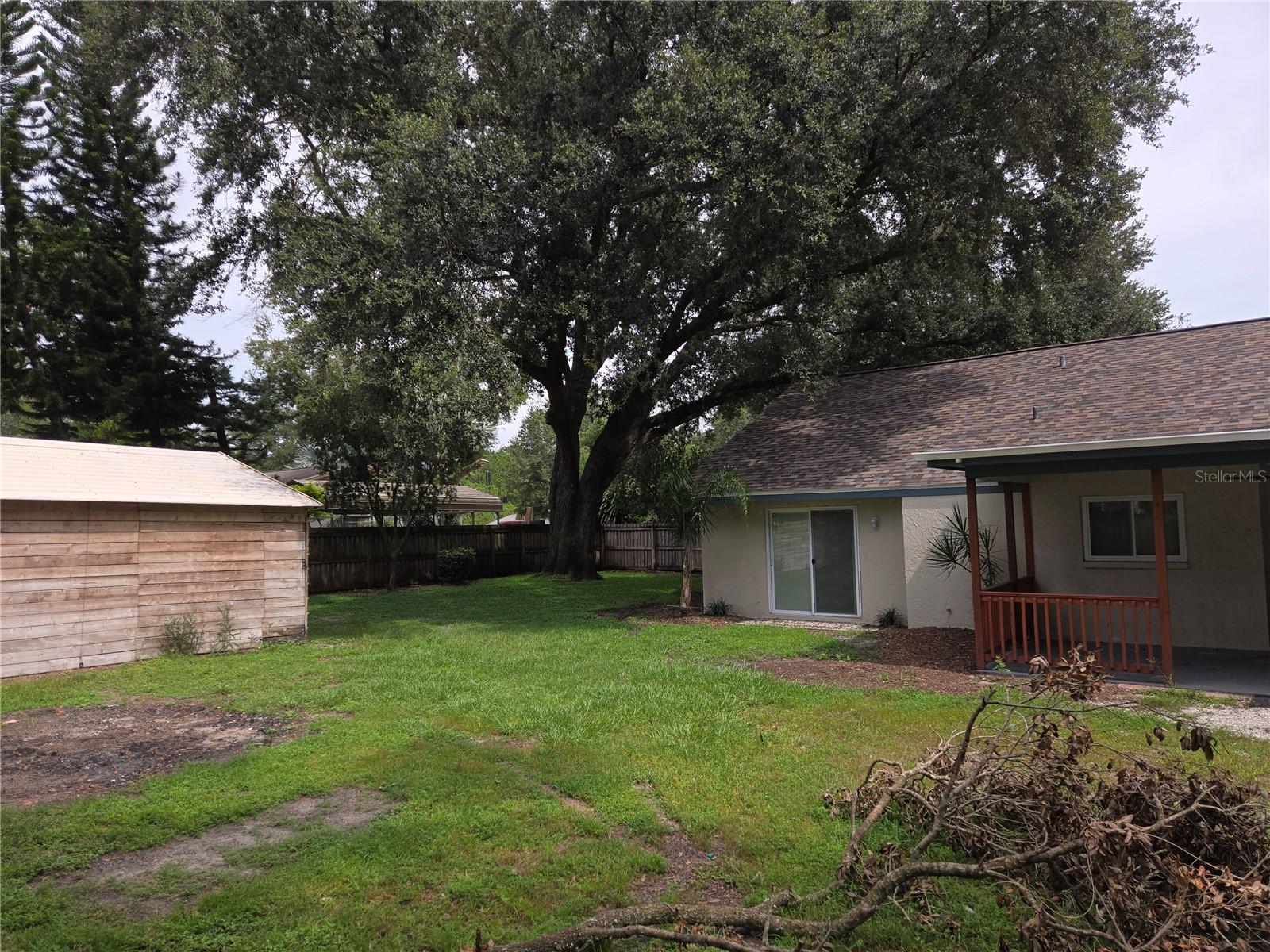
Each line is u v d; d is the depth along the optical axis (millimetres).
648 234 15328
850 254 17922
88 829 4586
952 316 21234
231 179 16188
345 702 7719
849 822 4578
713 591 14812
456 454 20125
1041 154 17359
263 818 4816
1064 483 11305
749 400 22953
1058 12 14438
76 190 23375
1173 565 10539
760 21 13328
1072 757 3883
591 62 15117
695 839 4434
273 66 14406
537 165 13914
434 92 14445
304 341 13836
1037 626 9172
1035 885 3676
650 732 6461
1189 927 3180
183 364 24922
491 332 13555
